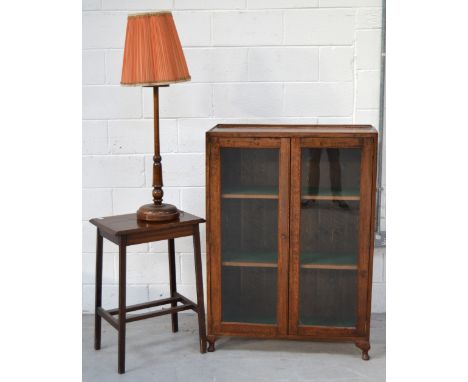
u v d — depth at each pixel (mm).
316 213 3148
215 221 3176
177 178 3676
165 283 3770
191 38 3547
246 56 3553
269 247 3207
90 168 3672
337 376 3006
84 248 3746
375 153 3053
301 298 3209
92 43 3559
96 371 3064
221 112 3611
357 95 3553
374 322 3623
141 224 3074
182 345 3359
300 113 3590
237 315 3256
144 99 3605
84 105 3615
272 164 3141
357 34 3498
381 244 3676
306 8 3496
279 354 3250
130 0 3523
